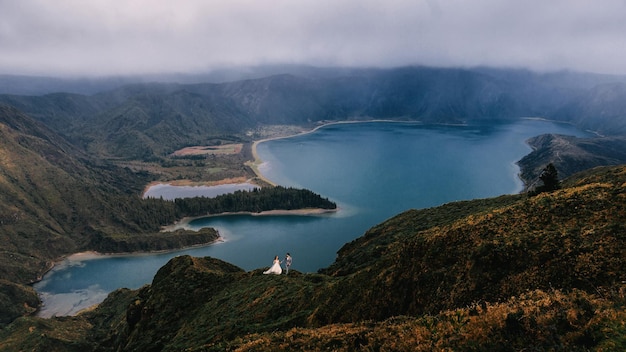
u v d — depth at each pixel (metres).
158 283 104.12
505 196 108.69
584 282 29.19
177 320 86.69
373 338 28.47
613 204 36.97
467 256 40.53
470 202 120.19
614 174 75.44
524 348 20.69
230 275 95.56
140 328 92.44
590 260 30.41
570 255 32.16
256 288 77.06
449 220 103.62
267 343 35.62
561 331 20.83
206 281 95.75
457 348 23.00
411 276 45.69
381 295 47.22
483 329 23.28
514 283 33.62
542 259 33.78
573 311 21.61
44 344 144.38
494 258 37.19
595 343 19.27
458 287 38.12
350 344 29.69
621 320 20.05
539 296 25.39
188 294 92.81
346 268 94.38
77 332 165.62
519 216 42.69
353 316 48.09
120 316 169.62
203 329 69.00
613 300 23.02
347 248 131.25
